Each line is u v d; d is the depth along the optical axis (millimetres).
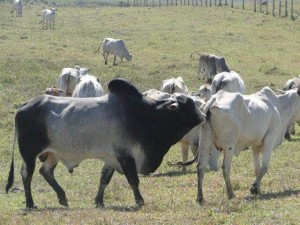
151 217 11883
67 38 46812
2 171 18438
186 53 42562
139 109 13523
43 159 13898
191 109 13703
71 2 90500
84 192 15531
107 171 13844
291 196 13648
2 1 77250
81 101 13539
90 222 11477
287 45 46188
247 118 14016
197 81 35812
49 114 13406
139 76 35125
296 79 25688
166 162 19359
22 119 13508
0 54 39000
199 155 13922
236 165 18594
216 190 15055
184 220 11625
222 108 13664
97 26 52156
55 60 38469
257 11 61156
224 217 11695
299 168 17859
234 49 44219
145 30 50188
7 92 29453
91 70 36438
